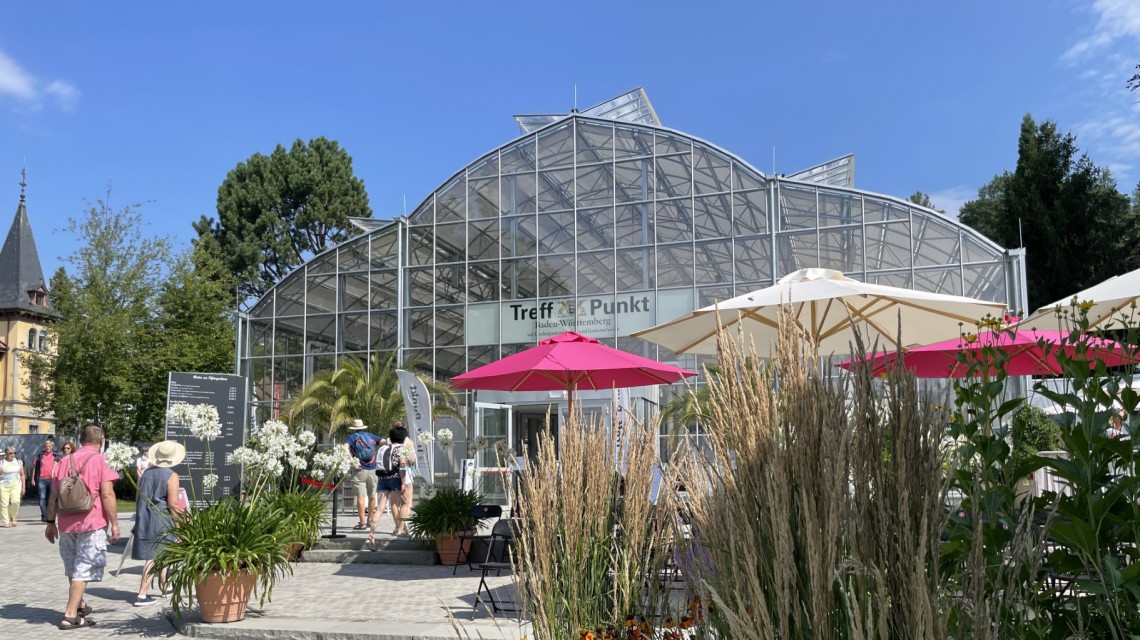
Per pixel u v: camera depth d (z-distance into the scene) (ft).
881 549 6.92
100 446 28.02
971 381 11.46
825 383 7.52
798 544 7.39
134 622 27.53
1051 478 23.17
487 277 78.54
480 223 79.41
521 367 31.58
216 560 25.43
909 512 6.84
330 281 82.89
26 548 50.70
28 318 239.50
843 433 7.04
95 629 26.53
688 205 73.46
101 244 102.78
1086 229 118.11
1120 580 9.09
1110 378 10.44
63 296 101.55
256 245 165.48
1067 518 10.02
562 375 34.55
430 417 50.90
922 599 6.39
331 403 69.31
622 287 74.43
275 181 172.35
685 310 72.28
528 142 78.79
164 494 31.55
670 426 52.42
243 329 84.74
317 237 174.60
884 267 67.97
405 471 46.57
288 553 27.71
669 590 12.13
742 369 8.22
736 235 71.77
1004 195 126.11
